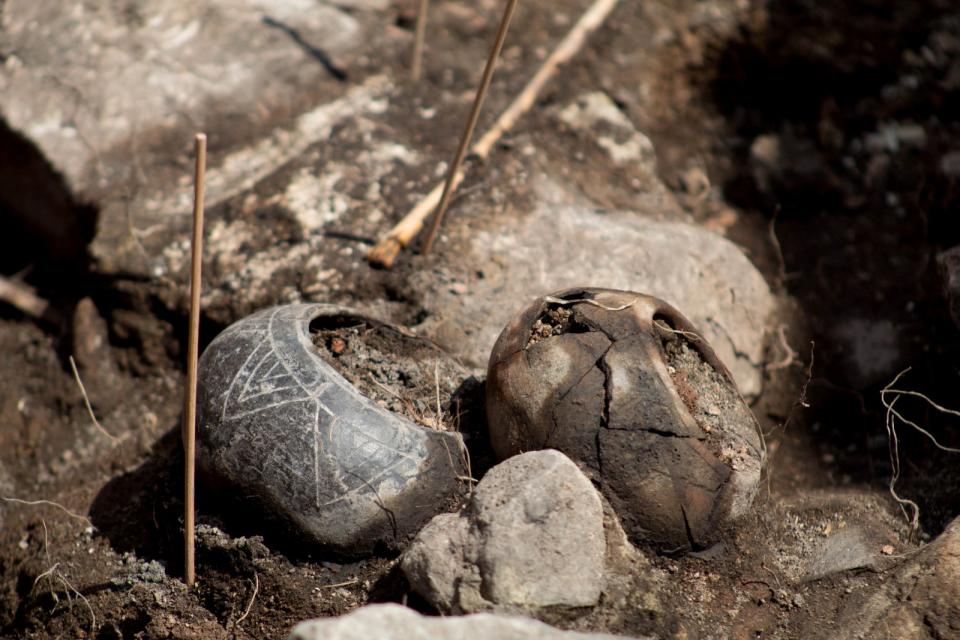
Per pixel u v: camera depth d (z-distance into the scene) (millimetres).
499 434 5406
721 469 5211
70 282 8203
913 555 5492
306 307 5852
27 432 7340
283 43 8930
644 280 7102
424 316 6988
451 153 8062
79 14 9031
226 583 5594
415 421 5809
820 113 9117
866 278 8078
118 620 5750
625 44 9266
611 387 5074
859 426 7172
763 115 9328
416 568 5012
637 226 7539
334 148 8070
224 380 5480
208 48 8812
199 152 4590
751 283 7586
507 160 7980
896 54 9289
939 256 7176
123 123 8266
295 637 4145
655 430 5062
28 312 8039
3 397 7574
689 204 8562
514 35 9367
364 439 5262
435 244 7355
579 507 4926
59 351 7703
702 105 9312
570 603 4852
